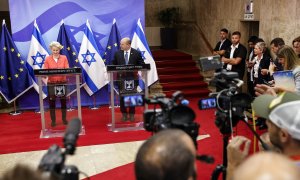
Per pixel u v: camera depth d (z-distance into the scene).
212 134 6.47
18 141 6.21
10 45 7.86
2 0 11.10
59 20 8.15
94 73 8.30
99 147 5.86
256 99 1.95
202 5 11.66
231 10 9.71
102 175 4.79
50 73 5.96
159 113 2.15
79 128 1.72
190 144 1.37
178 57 11.41
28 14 7.96
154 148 1.31
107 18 8.43
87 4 8.25
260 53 6.92
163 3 13.95
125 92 6.25
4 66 7.86
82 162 5.25
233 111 2.45
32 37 7.89
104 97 8.70
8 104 8.86
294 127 1.55
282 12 7.30
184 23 12.91
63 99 6.34
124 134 6.46
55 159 1.47
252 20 8.66
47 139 6.23
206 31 11.48
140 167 1.31
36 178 0.99
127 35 8.59
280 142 1.66
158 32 14.05
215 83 2.79
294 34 6.97
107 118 7.61
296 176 0.88
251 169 0.91
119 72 6.17
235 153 1.86
